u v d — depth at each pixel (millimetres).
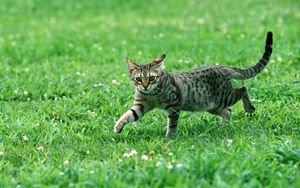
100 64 15914
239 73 10625
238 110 11008
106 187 7434
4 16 25281
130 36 19688
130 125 10391
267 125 10148
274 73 13438
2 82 13570
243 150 8602
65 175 7867
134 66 9906
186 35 19406
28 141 9891
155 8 26219
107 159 8859
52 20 24234
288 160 8250
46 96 12672
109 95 12320
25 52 17375
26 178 7852
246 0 26312
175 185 7305
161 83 9719
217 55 15445
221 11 24391
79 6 27172
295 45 16203
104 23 23078
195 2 27062
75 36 20062
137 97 9922
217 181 7219
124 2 27844
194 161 7879
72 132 10289
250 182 7227
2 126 10461
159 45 17625
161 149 9148
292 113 10680
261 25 20281
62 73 14672
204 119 10570
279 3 25109
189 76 10141
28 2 27859
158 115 10922
